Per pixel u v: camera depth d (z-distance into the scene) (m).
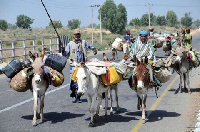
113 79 8.48
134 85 8.49
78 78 7.69
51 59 9.18
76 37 10.53
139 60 9.07
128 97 12.23
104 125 8.48
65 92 13.32
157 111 9.95
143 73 8.14
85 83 7.76
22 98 12.19
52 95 12.69
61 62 9.17
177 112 9.76
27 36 83.19
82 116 9.45
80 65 7.83
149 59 9.03
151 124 8.50
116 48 22.61
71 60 8.31
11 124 8.60
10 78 9.12
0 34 89.06
